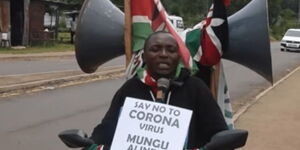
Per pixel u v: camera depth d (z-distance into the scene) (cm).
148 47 316
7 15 3058
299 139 866
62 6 3966
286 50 3938
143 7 409
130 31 412
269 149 792
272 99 1342
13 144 778
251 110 1149
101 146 309
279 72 2231
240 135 295
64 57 2662
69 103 1185
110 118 324
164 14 407
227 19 425
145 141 299
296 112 1138
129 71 393
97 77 1770
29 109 1077
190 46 421
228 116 442
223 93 441
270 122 1009
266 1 437
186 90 316
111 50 454
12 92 1309
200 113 319
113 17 454
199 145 324
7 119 959
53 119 984
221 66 439
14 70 1861
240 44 434
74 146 312
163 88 310
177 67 320
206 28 422
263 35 428
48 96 1278
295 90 1553
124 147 300
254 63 438
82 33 453
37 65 2131
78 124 953
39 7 3422
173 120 300
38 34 3425
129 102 307
